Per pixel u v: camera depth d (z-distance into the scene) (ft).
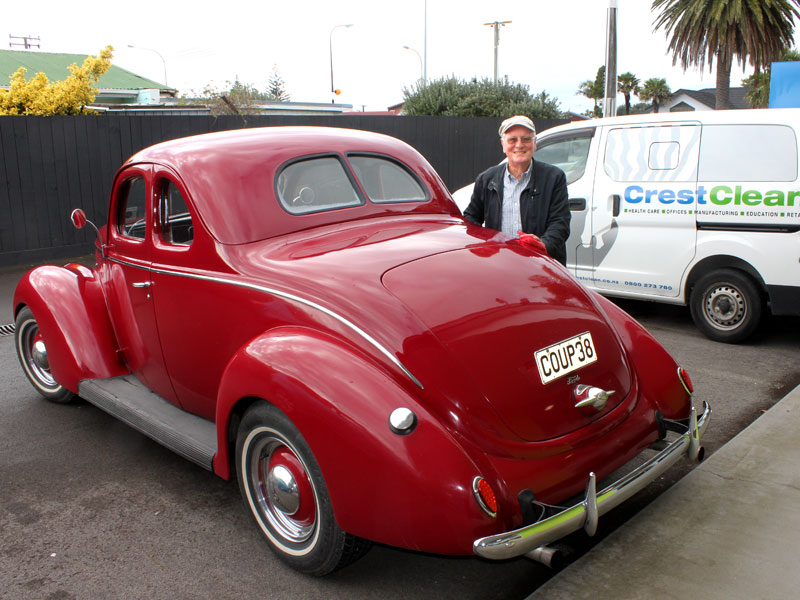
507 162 13.05
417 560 9.34
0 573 9.05
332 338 8.25
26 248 31.30
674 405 9.45
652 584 8.30
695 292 18.37
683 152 18.02
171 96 106.01
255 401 8.73
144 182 11.21
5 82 93.86
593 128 19.95
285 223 10.14
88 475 11.78
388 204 11.49
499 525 7.16
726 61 69.41
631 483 8.14
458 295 8.55
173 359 10.98
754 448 11.72
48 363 13.92
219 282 9.68
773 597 8.00
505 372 8.00
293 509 8.59
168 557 9.37
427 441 7.25
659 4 71.97
